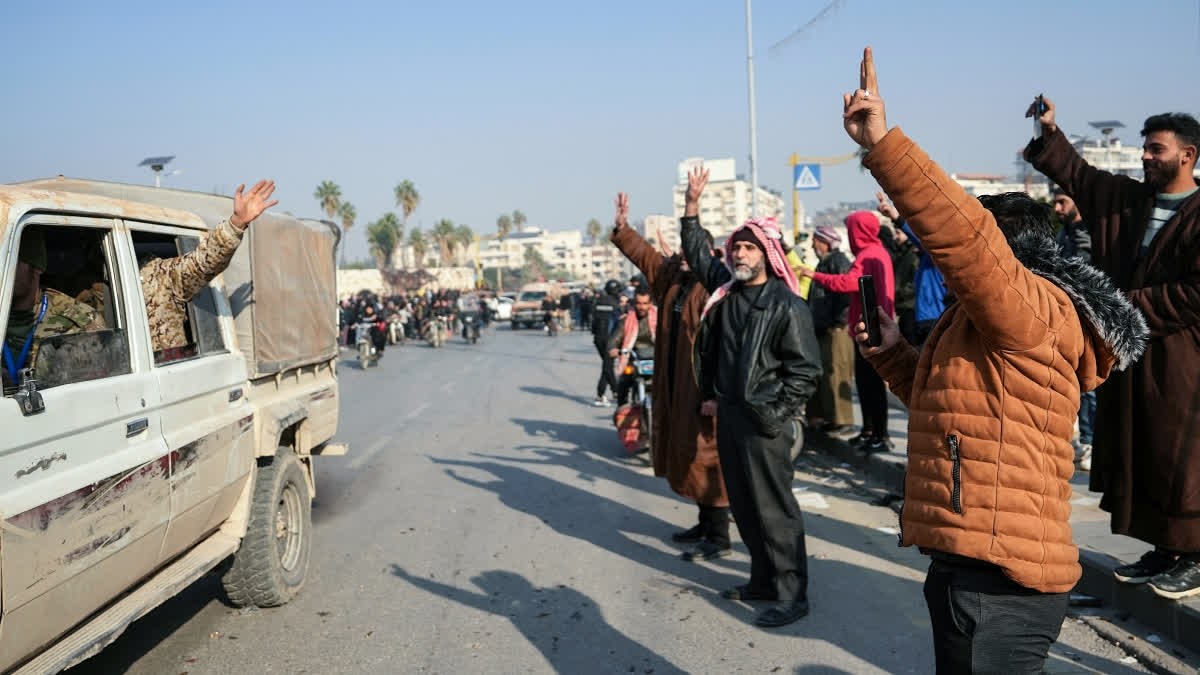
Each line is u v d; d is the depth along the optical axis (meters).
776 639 4.52
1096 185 4.35
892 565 5.66
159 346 4.04
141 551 3.68
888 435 8.47
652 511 7.30
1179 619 4.15
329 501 7.82
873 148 2.11
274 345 5.24
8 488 2.85
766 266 4.89
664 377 6.12
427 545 6.38
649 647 4.46
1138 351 2.25
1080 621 4.52
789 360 4.66
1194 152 4.00
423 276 106.81
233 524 4.73
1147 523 4.11
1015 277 2.12
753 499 4.75
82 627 3.42
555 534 6.63
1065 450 2.26
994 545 2.19
